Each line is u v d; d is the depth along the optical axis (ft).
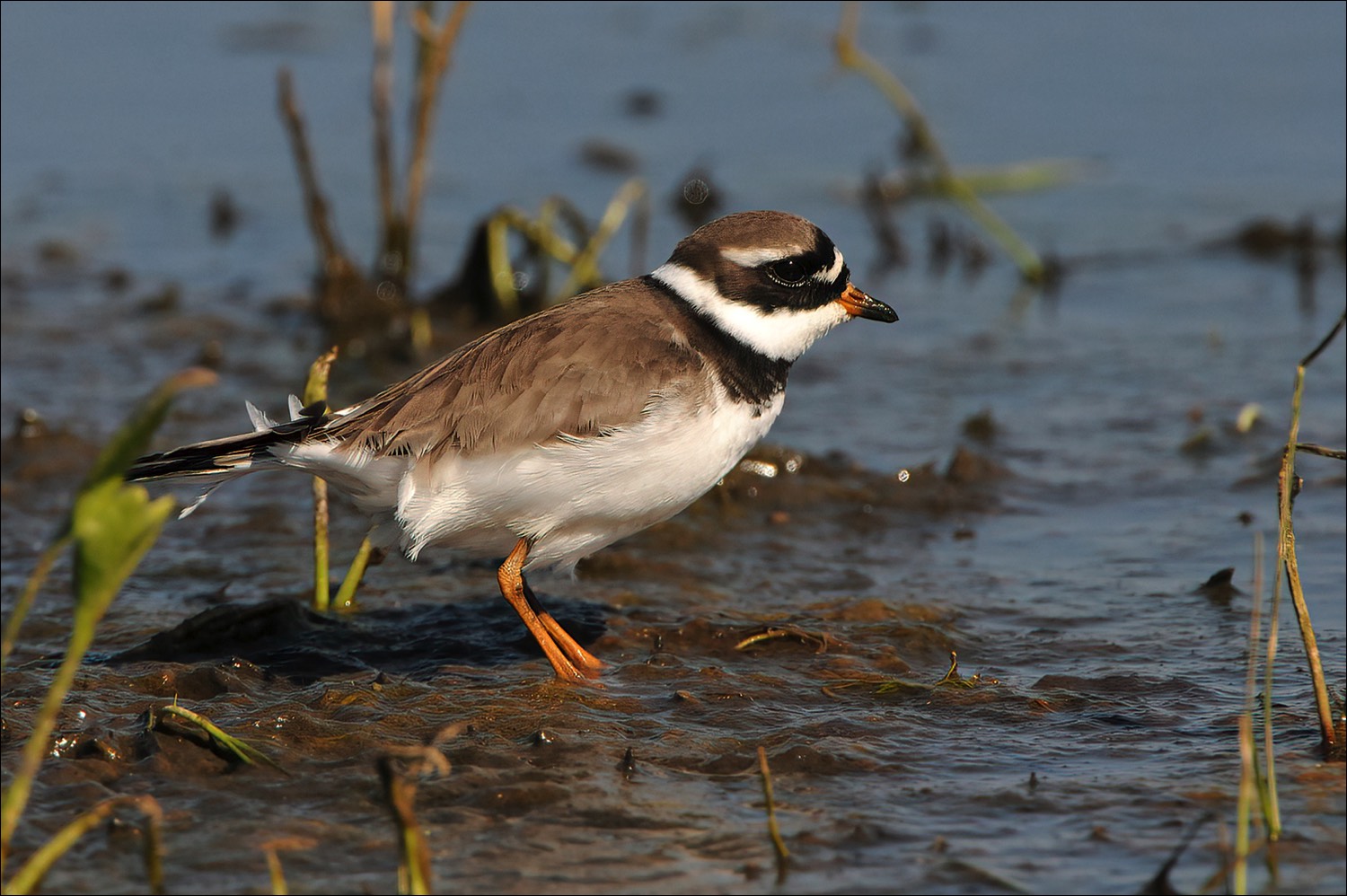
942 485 42.96
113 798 23.67
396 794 21.24
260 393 49.73
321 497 34.91
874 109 77.56
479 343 31.01
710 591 36.37
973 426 47.09
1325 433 45.96
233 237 64.90
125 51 82.12
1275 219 65.00
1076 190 69.67
